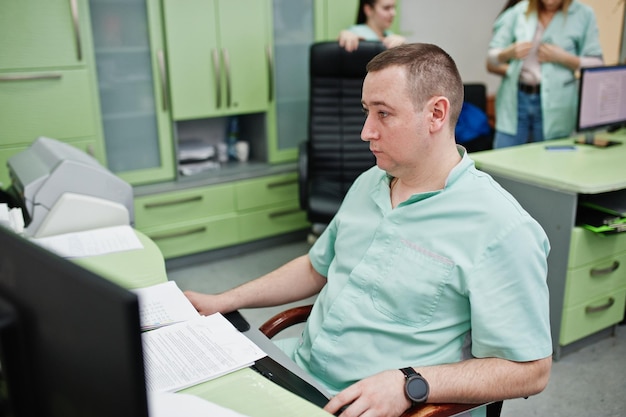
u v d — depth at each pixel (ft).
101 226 5.95
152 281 4.56
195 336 3.60
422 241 3.84
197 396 3.01
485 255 3.59
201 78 10.20
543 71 9.93
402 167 3.92
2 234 2.05
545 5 9.79
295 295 4.78
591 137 9.27
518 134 10.53
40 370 2.01
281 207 11.46
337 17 11.48
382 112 3.76
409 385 3.35
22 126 8.84
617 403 6.66
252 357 3.40
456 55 14.55
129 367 1.68
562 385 7.02
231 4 10.18
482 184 3.81
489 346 3.53
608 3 11.71
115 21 9.38
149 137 10.15
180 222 10.39
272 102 11.12
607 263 7.48
